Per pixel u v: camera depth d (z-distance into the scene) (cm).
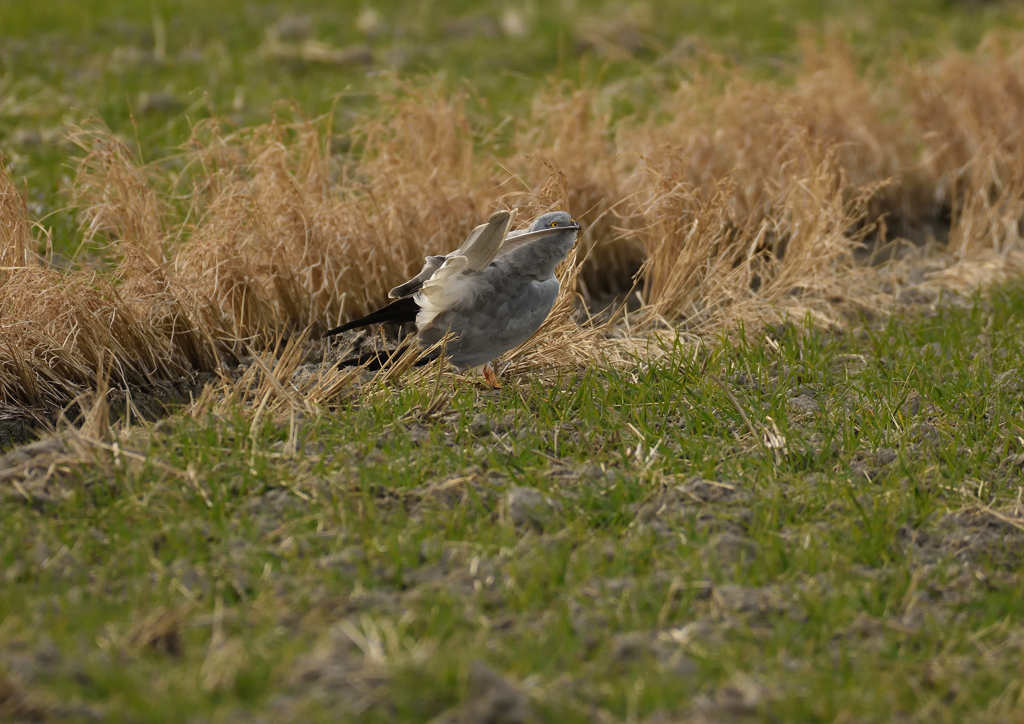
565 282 1174
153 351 1098
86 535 752
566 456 910
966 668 655
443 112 1441
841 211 1359
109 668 609
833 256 1335
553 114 1514
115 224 1248
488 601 696
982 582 745
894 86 1791
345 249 1226
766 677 633
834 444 933
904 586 729
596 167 1436
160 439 890
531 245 962
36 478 819
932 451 910
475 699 587
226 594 695
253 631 656
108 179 1234
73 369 1049
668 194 1247
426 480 850
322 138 1670
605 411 977
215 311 1152
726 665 636
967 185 1617
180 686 592
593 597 708
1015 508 838
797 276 1305
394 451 891
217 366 1129
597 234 1398
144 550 737
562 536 764
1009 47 1895
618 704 603
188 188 1497
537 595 696
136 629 646
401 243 1269
